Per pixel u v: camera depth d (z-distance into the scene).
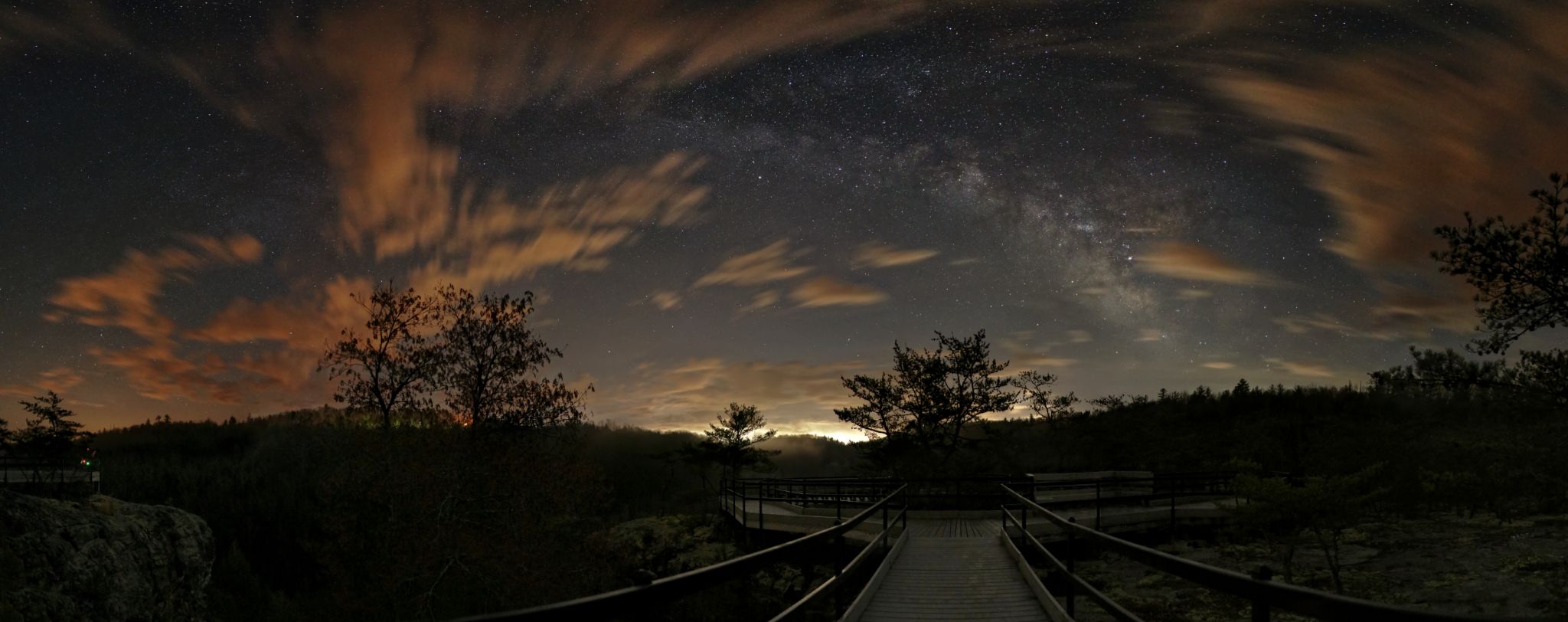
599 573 24.91
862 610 10.60
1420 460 19.66
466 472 25.52
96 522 22.89
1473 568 13.38
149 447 70.88
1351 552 16.30
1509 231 12.78
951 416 35.91
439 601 24.02
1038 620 10.04
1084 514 21.08
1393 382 15.33
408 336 27.69
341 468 25.47
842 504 21.50
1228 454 29.52
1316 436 26.36
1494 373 14.53
